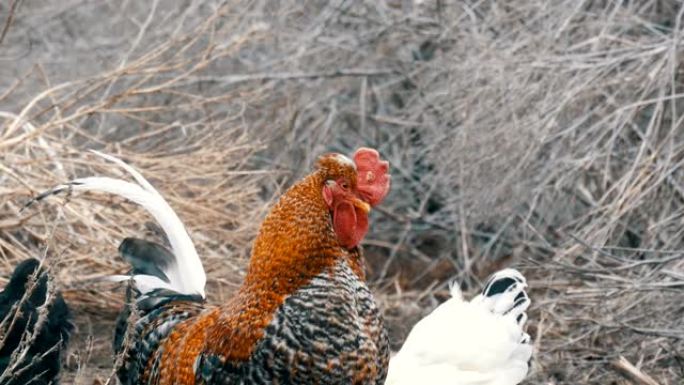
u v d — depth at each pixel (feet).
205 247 38.17
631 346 34.91
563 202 41.42
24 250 36.99
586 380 33.83
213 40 43.65
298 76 47.73
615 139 38.91
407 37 49.14
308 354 21.94
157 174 39.09
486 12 48.52
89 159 38.75
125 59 41.98
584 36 42.68
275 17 49.85
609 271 34.63
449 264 46.24
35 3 54.65
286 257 22.53
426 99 45.19
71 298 36.78
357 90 51.03
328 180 22.88
